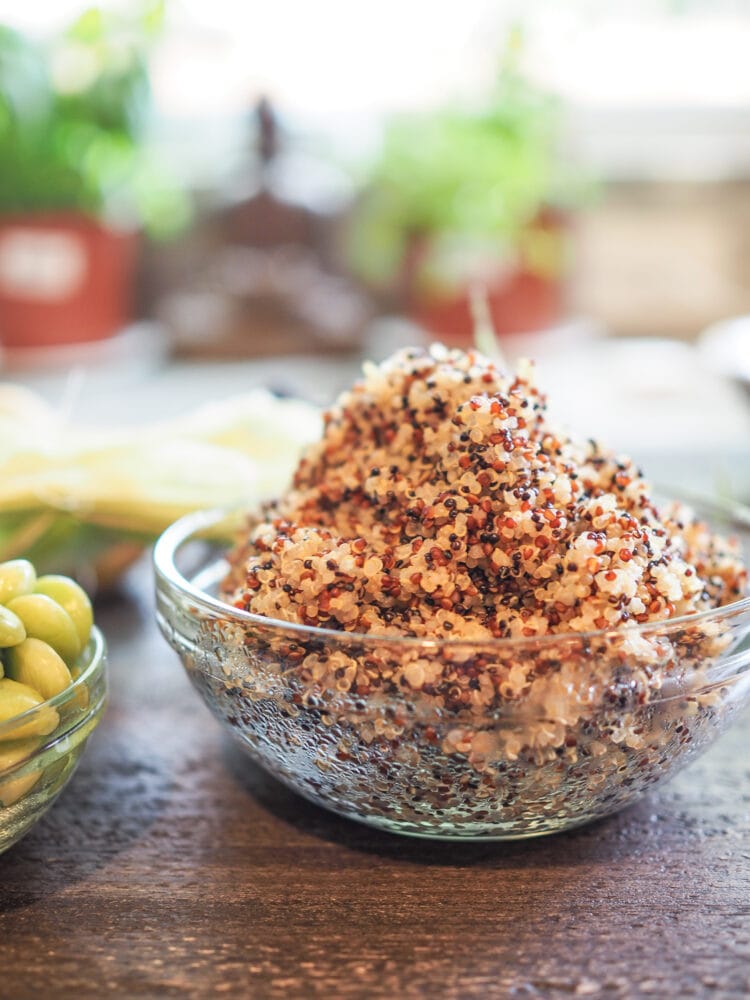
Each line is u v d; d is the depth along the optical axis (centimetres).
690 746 34
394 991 31
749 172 103
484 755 32
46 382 86
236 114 104
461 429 34
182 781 39
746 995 31
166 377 90
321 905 33
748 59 102
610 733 32
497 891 34
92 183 82
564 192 90
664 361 90
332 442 38
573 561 33
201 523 41
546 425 36
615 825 36
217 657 34
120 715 42
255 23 99
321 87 102
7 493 44
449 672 31
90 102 80
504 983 31
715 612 32
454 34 99
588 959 32
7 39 77
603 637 31
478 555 33
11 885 34
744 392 59
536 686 31
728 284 105
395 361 38
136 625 49
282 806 38
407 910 33
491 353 44
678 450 66
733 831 36
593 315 106
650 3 101
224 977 31
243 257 96
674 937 32
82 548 46
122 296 90
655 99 104
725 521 40
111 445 48
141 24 83
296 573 33
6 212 80
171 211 94
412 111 93
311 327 96
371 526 36
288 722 33
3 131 78
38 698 33
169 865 35
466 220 86
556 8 98
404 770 32
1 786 32
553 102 91
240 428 52
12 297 83
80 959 32
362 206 100
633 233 104
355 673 32
